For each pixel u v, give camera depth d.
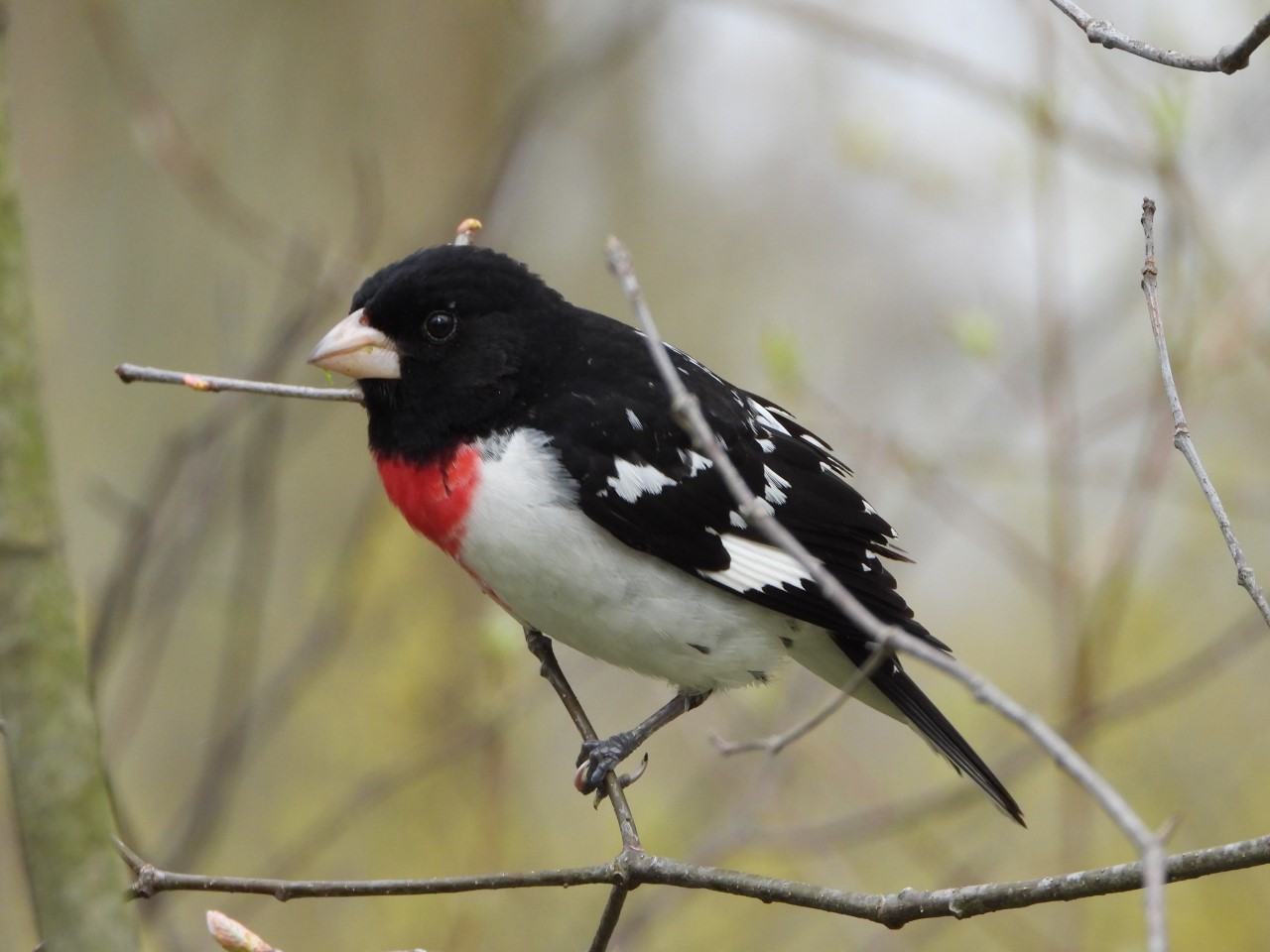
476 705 11.58
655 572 6.75
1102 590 10.37
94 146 14.27
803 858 11.46
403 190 14.38
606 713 13.00
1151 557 13.34
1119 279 12.05
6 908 9.20
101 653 8.28
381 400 6.79
